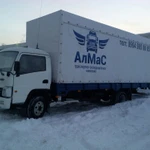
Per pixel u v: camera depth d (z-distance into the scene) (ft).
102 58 25.64
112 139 14.67
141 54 33.30
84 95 25.79
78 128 16.99
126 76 29.89
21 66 18.35
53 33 21.09
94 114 22.26
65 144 13.47
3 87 17.92
